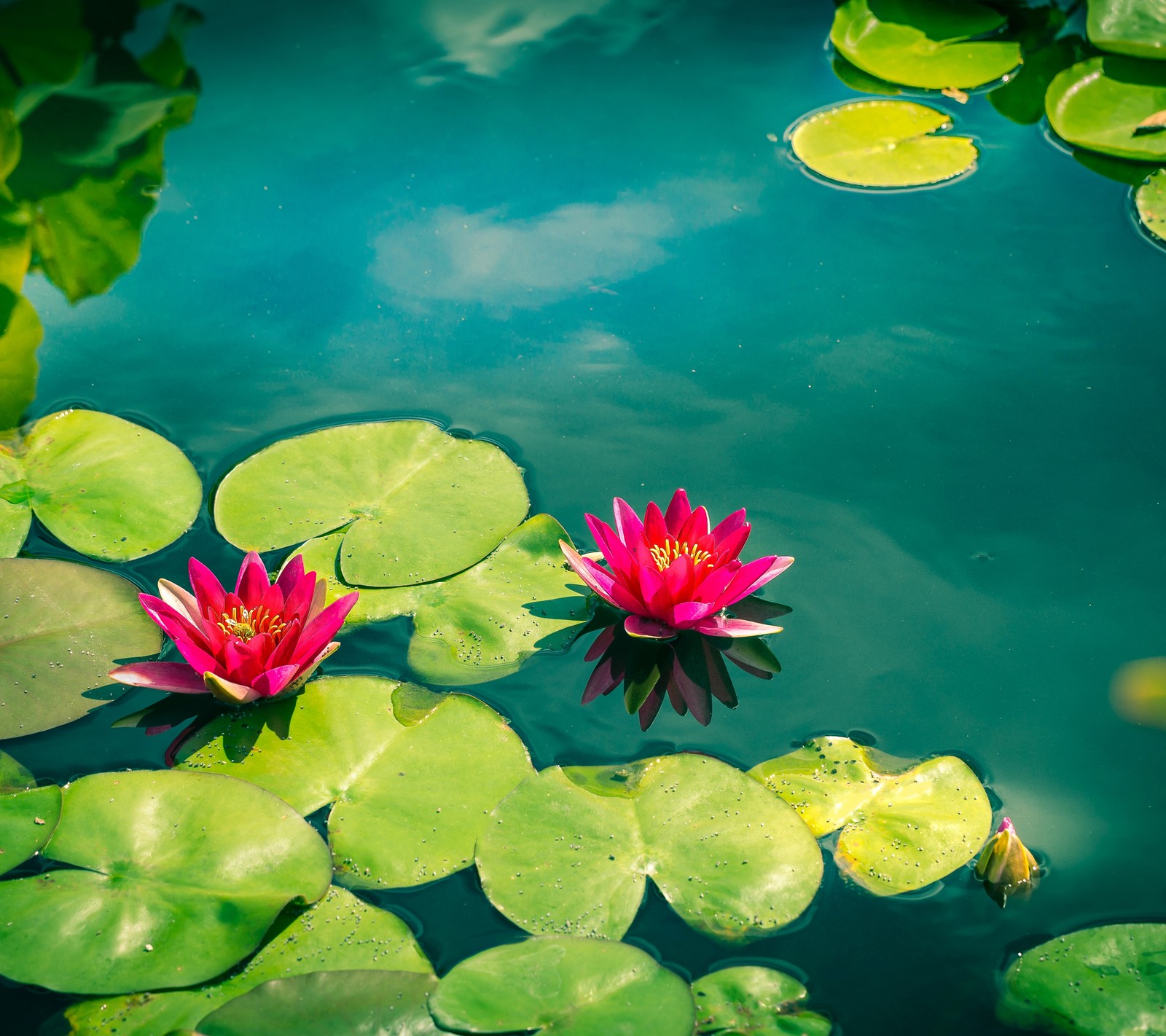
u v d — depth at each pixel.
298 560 1.78
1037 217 2.75
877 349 2.39
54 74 3.18
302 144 3.00
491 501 2.02
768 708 1.68
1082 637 1.78
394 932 1.32
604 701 1.69
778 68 3.33
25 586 1.79
